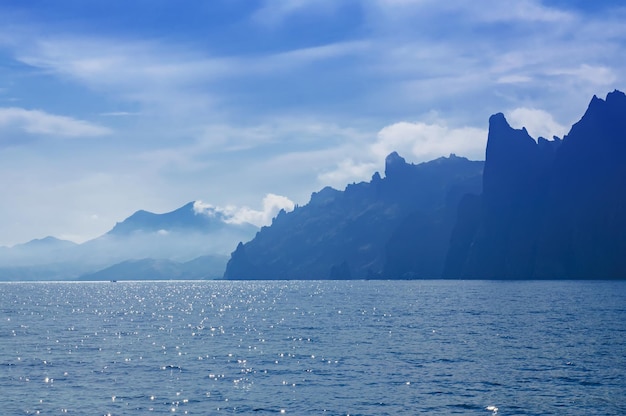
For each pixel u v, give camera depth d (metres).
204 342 96.12
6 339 100.56
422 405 53.25
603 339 92.06
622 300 186.88
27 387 60.72
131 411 51.91
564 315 136.12
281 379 64.38
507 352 80.69
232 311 175.38
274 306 198.00
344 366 71.81
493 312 150.00
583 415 49.91
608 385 59.81
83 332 112.94
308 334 106.31
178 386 61.16
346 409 52.25
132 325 128.75
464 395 56.50
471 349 84.12
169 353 83.62
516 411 51.16
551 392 57.25
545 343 88.69
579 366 69.62
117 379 64.69
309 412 51.44
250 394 57.72
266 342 95.38
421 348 86.00
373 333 106.62
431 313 151.50
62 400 55.47
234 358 78.75
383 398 55.78
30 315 162.25
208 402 54.78
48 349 87.88
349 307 183.62
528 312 146.75
